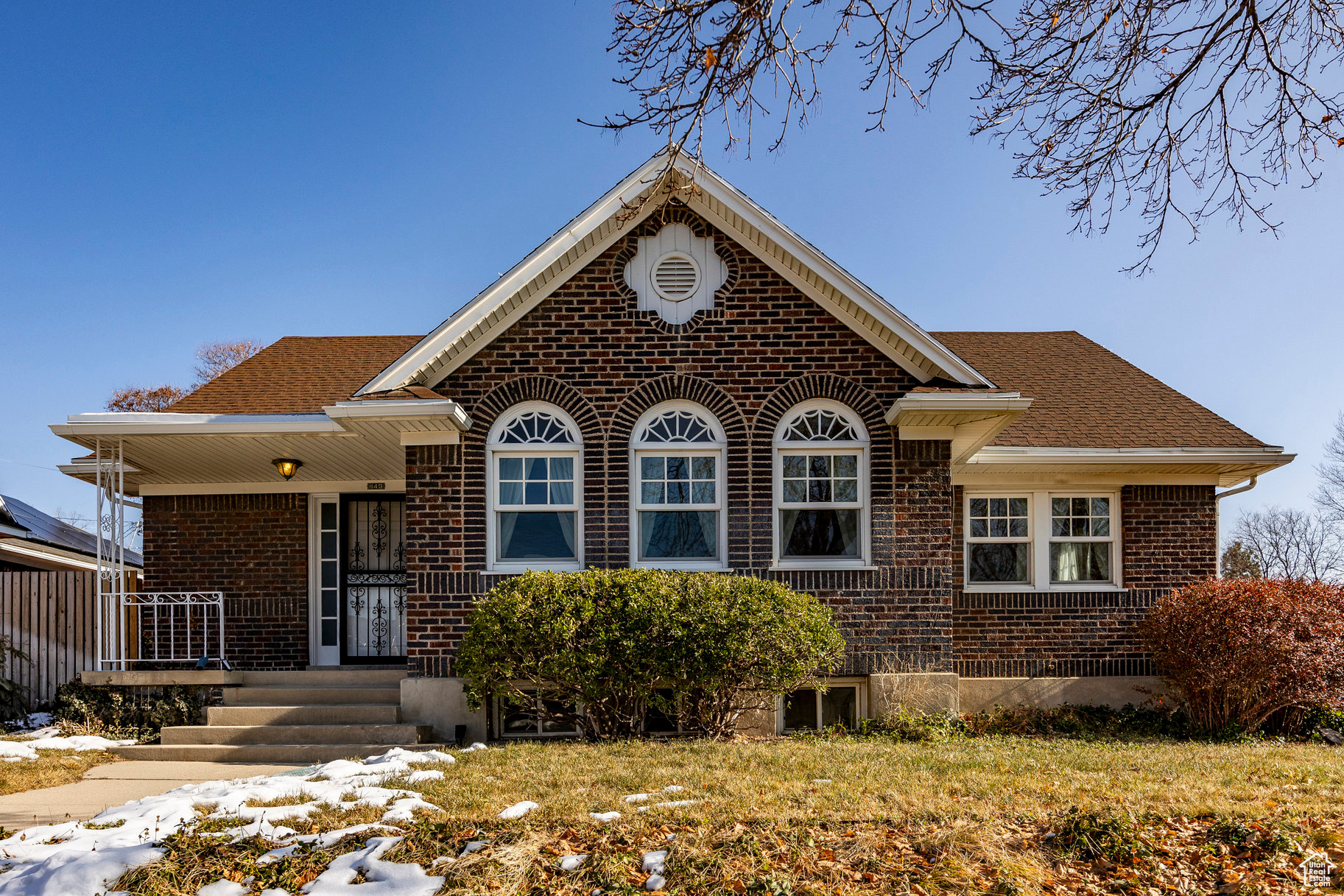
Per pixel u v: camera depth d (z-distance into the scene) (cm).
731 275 1138
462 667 981
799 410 1130
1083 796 683
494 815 639
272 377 1512
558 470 1127
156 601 1241
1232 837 609
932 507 1112
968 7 714
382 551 1407
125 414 1112
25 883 553
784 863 572
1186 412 1412
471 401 1120
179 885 552
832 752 862
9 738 1070
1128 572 1330
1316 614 1109
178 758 1009
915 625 1095
